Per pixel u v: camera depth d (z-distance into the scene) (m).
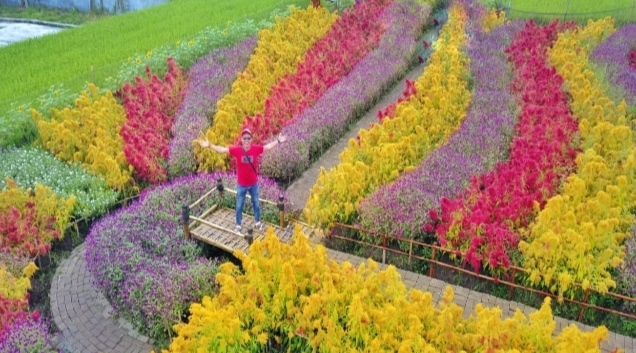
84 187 10.97
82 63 17.50
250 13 22.45
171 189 10.41
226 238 9.12
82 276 9.30
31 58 18.33
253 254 7.58
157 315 7.72
